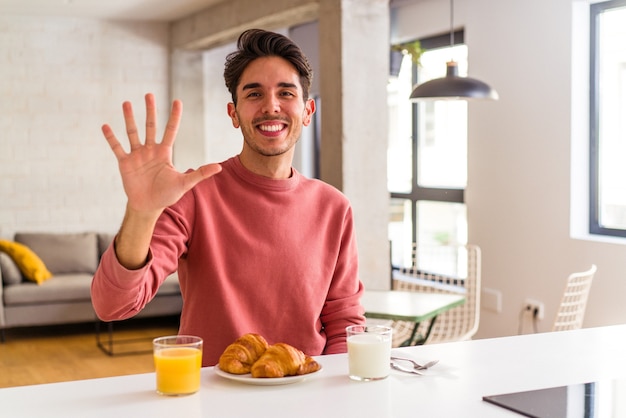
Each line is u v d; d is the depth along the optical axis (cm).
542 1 505
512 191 533
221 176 193
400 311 380
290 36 749
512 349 180
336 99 484
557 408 134
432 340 444
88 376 514
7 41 691
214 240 186
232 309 185
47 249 673
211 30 664
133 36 734
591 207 492
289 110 187
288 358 152
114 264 149
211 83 760
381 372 154
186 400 141
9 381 503
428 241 647
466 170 576
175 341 148
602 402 138
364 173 487
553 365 166
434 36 620
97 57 722
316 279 194
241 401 140
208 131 762
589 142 491
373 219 490
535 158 514
